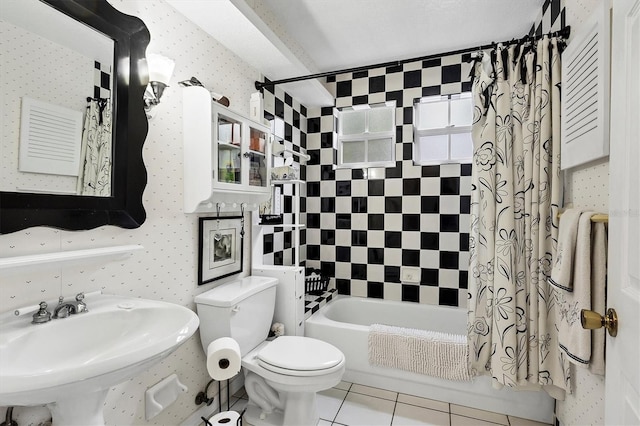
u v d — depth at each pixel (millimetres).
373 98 2844
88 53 1163
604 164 1227
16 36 971
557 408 1691
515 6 2025
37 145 1015
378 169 2834
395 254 2775
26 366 880
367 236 2871
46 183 1034
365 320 2777
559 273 1302
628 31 717
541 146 1616
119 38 1266
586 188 1387
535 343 1639
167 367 1520
